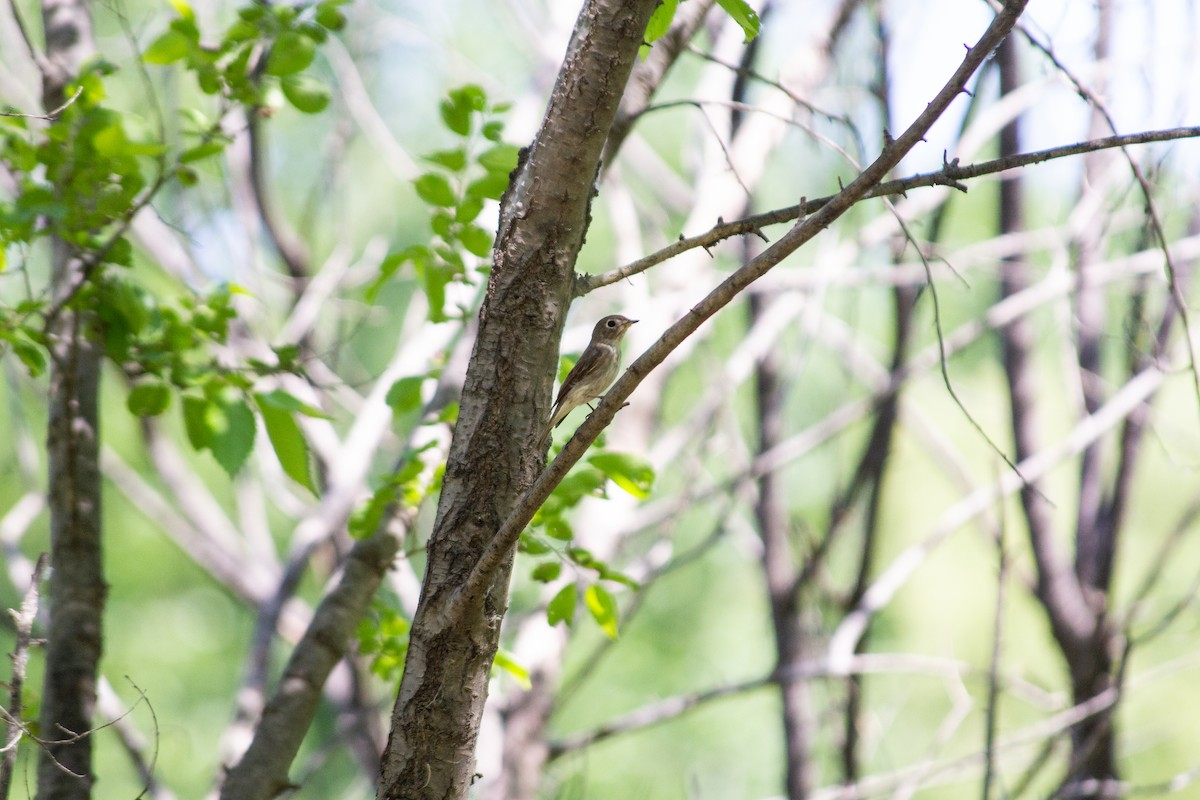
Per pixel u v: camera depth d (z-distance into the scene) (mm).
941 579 22594
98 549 8031
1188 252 12180
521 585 16484
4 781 6121
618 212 13680
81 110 7801
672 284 12289
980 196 19422
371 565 8328
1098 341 13812
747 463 13422
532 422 5965
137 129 7520
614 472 7645
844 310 18703
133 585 21734
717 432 14320
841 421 12633
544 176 5895
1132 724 19422
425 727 5773
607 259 21766
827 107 13305
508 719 10938
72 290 7715
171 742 19984
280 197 20062
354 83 13859
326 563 13672
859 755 11977
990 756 9250
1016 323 13672
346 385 8656
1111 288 15516
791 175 18344
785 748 12523
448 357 9328
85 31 9219
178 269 11984
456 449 5949
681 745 21797
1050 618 12383
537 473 5984
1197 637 16734
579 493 7859
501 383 5918
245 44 8180
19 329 7957
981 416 21469
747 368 12734
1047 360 19953
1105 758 11711
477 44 20391
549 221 5922
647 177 15117
